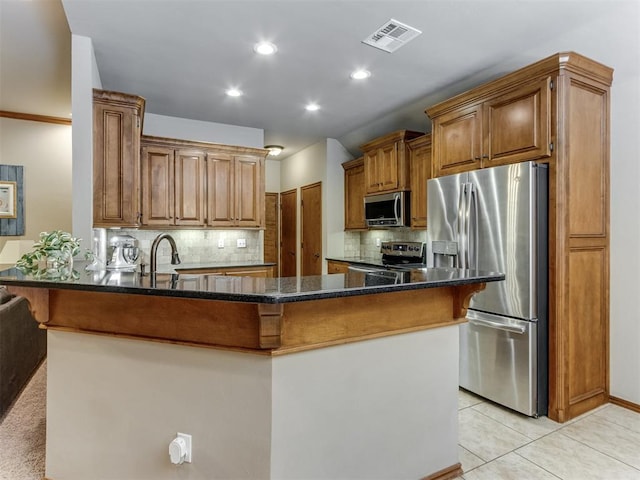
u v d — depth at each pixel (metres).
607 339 2.79
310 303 1.51
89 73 2.69
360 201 5.25
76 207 2.64
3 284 1.60
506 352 2.69
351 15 2.42
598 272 2.73
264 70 3.25
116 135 2.87
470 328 2.95
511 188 2.63
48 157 4.87
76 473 1.76
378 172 4.71
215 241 4.82
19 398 2.88
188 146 4.33
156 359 1.59
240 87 3.63
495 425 2.49
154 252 1.94
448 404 1.94
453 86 3.57
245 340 1.44
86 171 2.67
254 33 2.65
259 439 1.44
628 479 1.94
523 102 2.68
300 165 6.30
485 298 2.82
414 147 4.25
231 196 4.58
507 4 2.27
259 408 1.44
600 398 2.76
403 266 4.13
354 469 1.64
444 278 1.71
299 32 2.63
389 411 1.74
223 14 2.41
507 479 1.93
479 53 2.90
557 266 2.53
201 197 4.39
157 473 1.60
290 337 1.47
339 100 3.95
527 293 2.54
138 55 2.98
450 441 1.94
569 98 2.51
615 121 2.75
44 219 4.85
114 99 2.85
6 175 4.69
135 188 2.94
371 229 5.19
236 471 1.47
